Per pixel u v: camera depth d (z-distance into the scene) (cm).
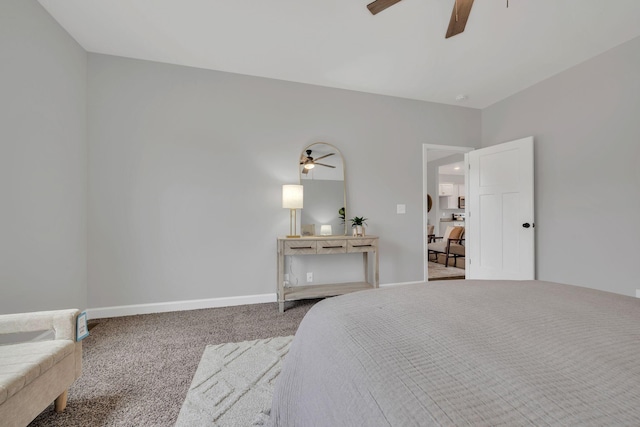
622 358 57
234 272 285
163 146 267
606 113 251
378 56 259
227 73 285
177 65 272
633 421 40
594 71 259
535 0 190
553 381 49
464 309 88
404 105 348
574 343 64
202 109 278
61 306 216
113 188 254
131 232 259
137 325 230
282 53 254
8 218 170
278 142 300
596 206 258
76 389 146
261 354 181
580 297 101
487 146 373
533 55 257
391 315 84
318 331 84
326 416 59
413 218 350
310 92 311
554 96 293
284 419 80
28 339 181
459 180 884
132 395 141
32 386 104
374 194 335
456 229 555
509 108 342
